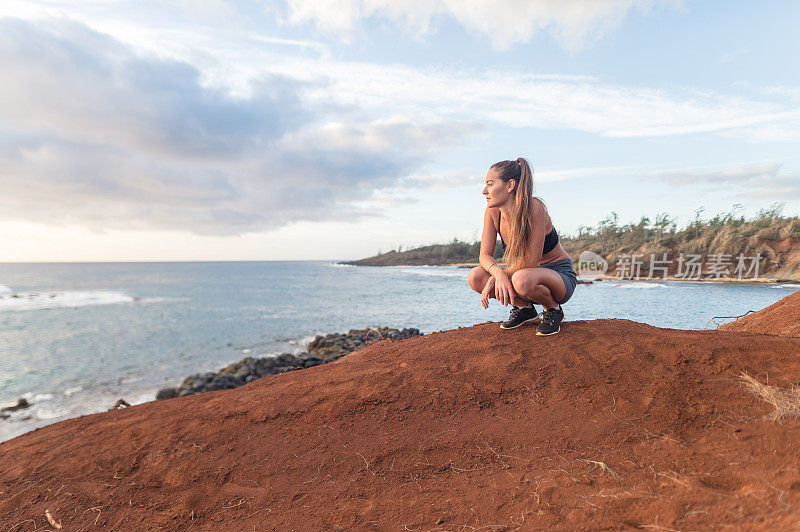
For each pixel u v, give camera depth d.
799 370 2.40
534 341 3.42
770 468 1.63
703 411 2.26
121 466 2.65
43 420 10.00
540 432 2.41
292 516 2.01
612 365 2.87
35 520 2.20
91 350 17.84
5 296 48.75
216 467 2.54
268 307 33.69
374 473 2.31
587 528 1.50
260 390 3.59
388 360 3.71
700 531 1.32
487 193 3.32
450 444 2.45
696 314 18.03
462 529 1.68
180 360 15.98
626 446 2.12
